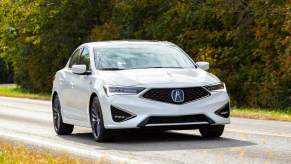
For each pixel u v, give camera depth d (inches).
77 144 886.4
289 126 1131.9
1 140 983.0
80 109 944.9
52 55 3531.0
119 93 836.0
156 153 743.1
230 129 1050.1
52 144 900.0
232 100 2317.9
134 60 922.1
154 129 830.5
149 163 655.8
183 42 2506.2
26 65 3759.8
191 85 834.2
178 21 2536.9
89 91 900.0
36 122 1378.0
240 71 2332.7
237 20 2363.4
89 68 934.4
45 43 3395.7
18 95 3294.8
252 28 2306.8
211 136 908.6
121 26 2886.3
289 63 2048.5
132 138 920.9
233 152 733.9
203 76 862.5
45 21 3408.0
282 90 2146.9
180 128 835.4
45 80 3622.0
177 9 2512.3
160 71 872.9
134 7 2753.4
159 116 821.2
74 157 730.8
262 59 2231.8
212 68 2369.6
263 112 1675.7
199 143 835.4
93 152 775.1
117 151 775.7
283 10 2049.7
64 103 1024.9
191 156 706.2
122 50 946.7
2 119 1489.9
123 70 895.1
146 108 821.9
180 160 676.1
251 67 2300.7
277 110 2098.9
